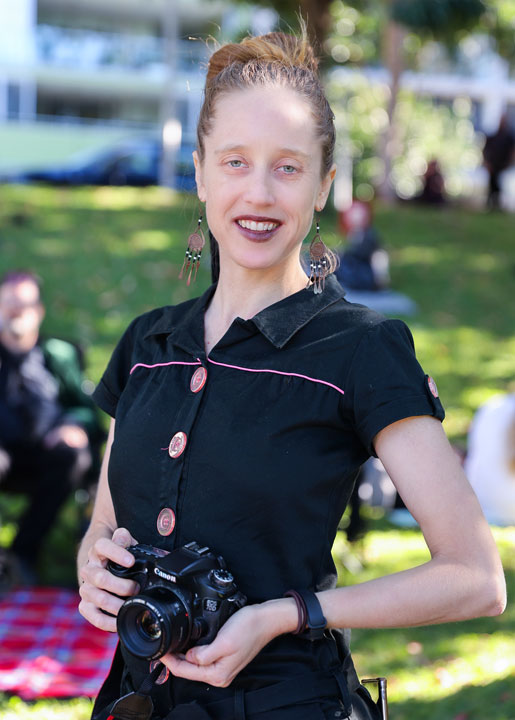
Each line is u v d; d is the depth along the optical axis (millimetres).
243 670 1533
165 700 1580
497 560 1491
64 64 27828
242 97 1604
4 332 4652
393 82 18391
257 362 1592
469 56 25438
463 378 7742
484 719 3193
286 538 1528
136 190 15828
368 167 21453
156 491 1612
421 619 1470
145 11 28234
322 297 1649
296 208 1612
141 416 1667
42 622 4121
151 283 9172
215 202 1640
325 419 1538
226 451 1541
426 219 14148
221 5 15734
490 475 5121
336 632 1623
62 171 21109
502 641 3938
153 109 29547
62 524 5168
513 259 11578
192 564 1448
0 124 24625
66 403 4766
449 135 25250
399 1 11953
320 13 11469
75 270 9344
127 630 1469
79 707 3453
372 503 4574
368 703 1664
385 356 1542
